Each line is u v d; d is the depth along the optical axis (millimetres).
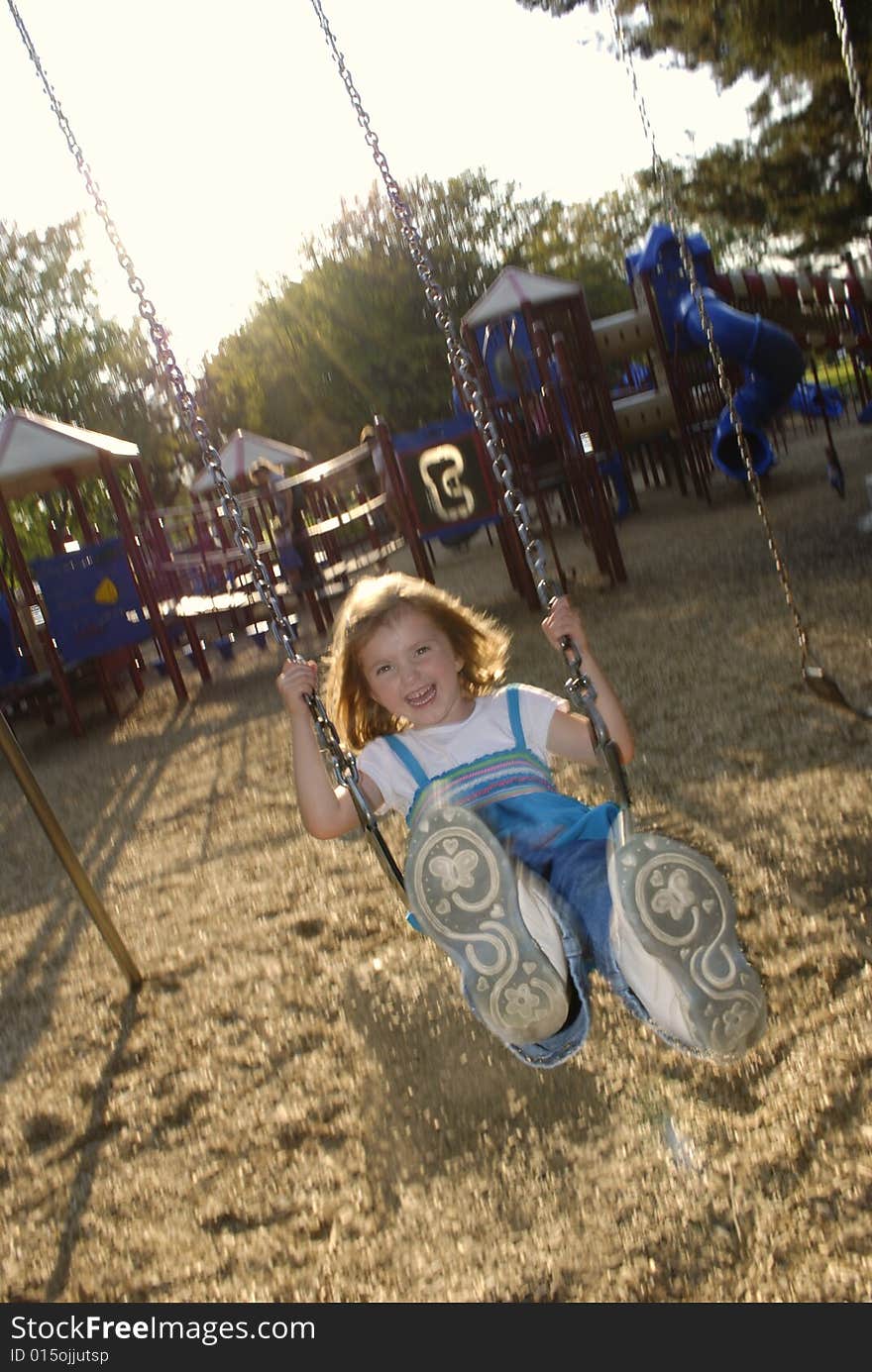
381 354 34969
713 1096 2773
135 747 9203
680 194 15305
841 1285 2180
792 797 4254
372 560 13125
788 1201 2402
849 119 11977
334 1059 3354
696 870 2113
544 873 2432
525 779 2596
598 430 14875
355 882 4738
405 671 2652
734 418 4176
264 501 15016
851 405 22688
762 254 20891
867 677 5461
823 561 8547
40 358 28141
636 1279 2287
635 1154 2633
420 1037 3324
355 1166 2859
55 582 10562
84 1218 2908
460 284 36750
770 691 5598
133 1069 3625
